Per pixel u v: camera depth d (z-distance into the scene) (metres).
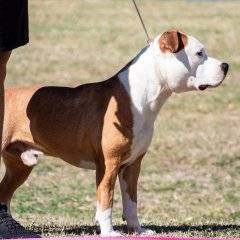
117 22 32.84
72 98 9.77
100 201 9.48
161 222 12.05
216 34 30.52
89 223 11.72
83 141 9.62
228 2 39.06
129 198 9.98
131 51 28.61
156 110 9.67
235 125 20.58
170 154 17.92
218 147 18.53
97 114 9.52
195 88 9.67
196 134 19.62
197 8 36.19
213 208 13.88
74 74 25.75
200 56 9.55
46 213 13.21
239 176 16.36
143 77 9.55
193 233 10.25
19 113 9.97
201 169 16.86
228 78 25.20
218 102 22.77
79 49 28.83
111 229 9.52
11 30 9.37
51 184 15.54
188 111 21.89
